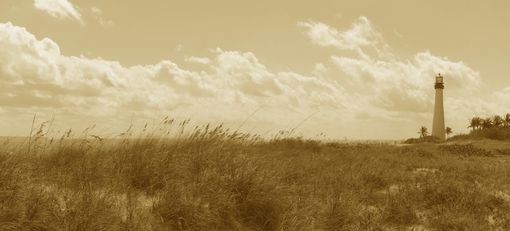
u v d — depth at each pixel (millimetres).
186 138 8352
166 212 5746
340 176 10117
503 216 8031
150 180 6652
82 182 6082
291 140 17781
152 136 8125
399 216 7543
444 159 20375
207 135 8523
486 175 13758
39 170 6512
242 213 6379
